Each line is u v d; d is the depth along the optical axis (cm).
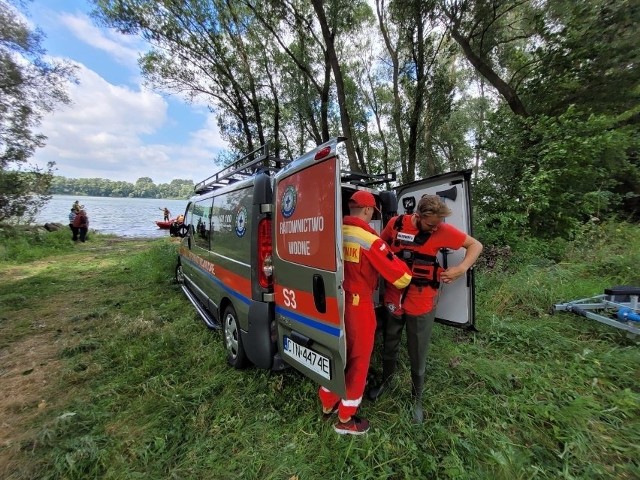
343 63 1344
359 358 221
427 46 958
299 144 1577
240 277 305
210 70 1212
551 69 825
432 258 240
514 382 275
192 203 559
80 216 1412
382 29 1113
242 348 306
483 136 780
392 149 1761
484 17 880
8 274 821
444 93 981
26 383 311
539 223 689
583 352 302
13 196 1077
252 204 285
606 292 352
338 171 195
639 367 280
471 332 364
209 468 204
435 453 208
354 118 1420
